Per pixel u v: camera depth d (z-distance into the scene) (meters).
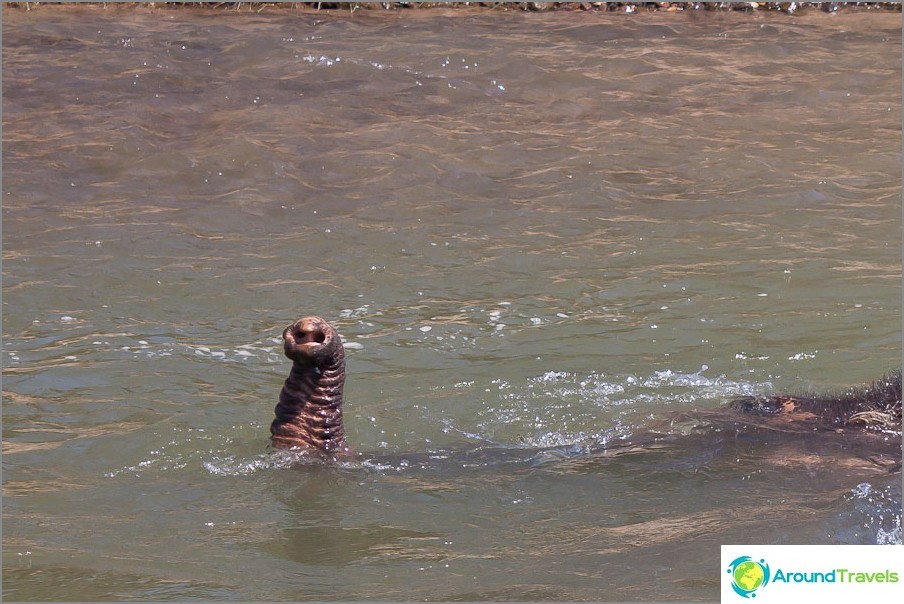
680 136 37.03
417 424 18.72
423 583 13.19
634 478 16.39
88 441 17.84
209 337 22.64
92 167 33.50
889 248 27.44
